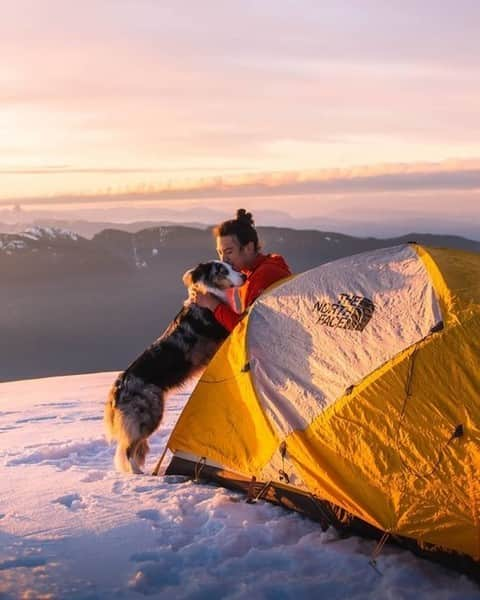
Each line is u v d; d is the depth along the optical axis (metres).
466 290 2.67
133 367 3.83
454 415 2.46
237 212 3.82
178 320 3.85
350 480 2.70
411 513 2.50
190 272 3.79
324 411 2.86
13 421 5.80
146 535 2.82
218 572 2.48
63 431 5.13
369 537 2.72
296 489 3.00
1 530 2.90
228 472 3.34
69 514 3.06
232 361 3.38
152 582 2.42
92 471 3.75
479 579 2.36
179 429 3.57
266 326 3.30
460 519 2.38
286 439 2.98
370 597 2.29
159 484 3.47
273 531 2.80
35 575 2.45
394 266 2.99
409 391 2.60
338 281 3.15
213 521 2.89
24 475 3.75
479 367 2.46
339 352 2.92
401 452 2.56
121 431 3.74
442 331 2.60
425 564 2.50
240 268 3.78
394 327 2.77
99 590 2.35
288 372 3.10
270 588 2.33
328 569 2.49
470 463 2.37
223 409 3.39
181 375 3.81
